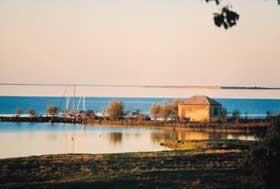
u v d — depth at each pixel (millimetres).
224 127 126938
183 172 41156
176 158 52344
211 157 52781
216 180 36531
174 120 150000
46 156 54844
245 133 114812
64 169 44375
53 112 182750
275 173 26766
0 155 64250
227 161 49562
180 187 34000
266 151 26922
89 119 166125
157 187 34094
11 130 120062
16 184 36406
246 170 29281
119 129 132750
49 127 137625
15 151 69938
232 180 36094
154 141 92062
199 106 152125
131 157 53594
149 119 163000
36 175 41000
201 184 34875
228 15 22484
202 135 109188
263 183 27234
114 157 53781
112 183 35875
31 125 146375
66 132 115250
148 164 47344
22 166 46125
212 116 151250
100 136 104250
